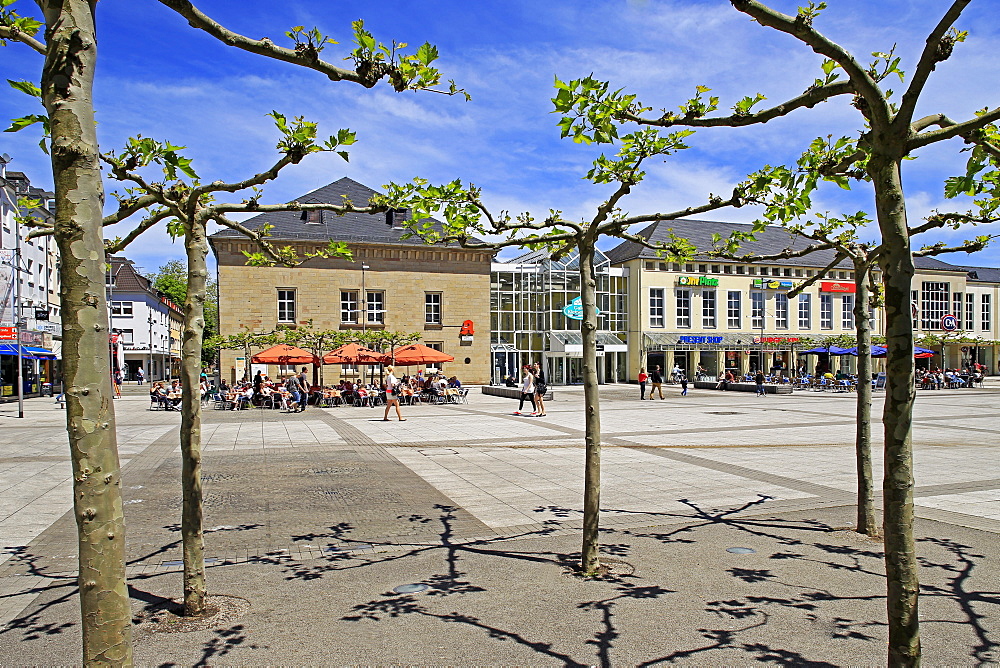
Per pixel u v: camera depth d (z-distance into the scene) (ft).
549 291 174.81
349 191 158.20
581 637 15.92
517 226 21.77
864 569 20.67
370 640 15.76
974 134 13.24
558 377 174.29
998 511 27.91
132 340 226.79
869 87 10.66
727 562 21.42
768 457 43.70
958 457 43.52
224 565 21.39
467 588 19.17
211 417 78.33
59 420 77.61
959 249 23.85
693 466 39.96
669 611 17.43
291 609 17.69
